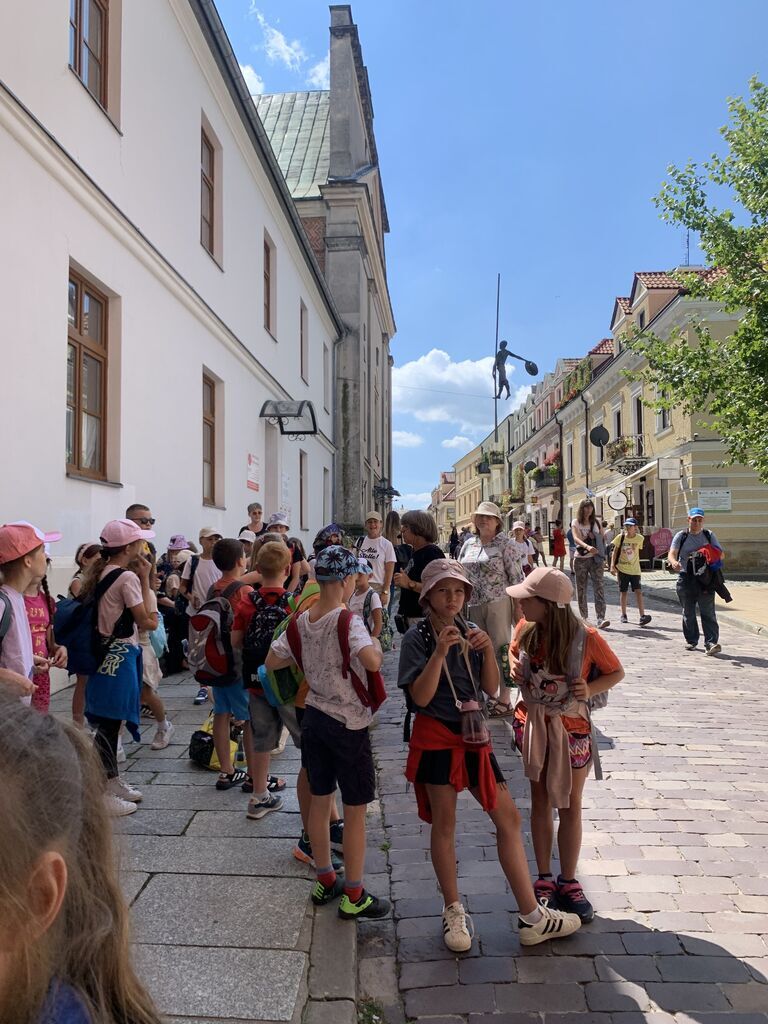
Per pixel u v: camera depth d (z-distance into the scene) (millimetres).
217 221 12398
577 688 3215
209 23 10656
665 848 4062
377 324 36344
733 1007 2709
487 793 3066
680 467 25297
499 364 21000
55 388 6875
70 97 7211
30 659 3604
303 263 19938
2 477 6066
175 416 10195
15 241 6250
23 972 880
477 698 3176
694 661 9461
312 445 22297
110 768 4398
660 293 28875
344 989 2775
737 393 15016
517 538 11203
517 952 3088
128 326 8594
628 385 31344
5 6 6113
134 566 4652
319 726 3365
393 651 10492
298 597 4191
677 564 10250
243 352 13555
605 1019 2652
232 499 13172
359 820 3338
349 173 27891
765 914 3375
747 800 4762
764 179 14547
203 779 5051
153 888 3480
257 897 3402
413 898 3562
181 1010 2580
